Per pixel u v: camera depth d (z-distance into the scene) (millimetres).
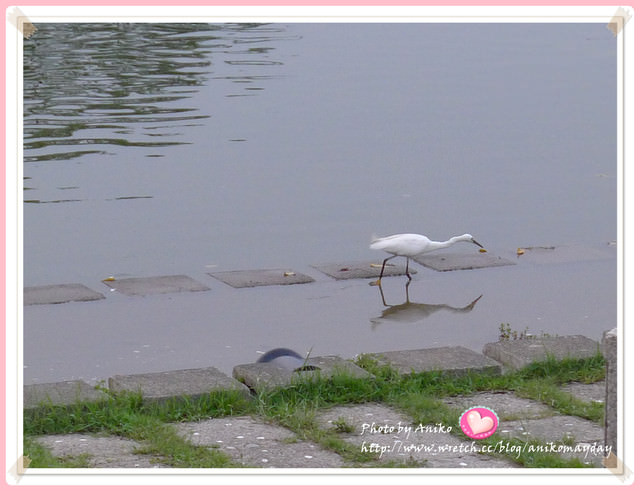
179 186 17250
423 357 9359
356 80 26578
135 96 23859
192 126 21281
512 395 8680
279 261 13750
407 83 26469
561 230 15414
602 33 35344
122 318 11422
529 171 18891
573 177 18578
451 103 24406
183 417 8117
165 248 14172
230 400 8344
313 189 17344
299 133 21125
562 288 12812
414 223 15625
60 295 12180
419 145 20500
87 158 18672
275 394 8492
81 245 14219
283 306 11969
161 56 29125
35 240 14406
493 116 23219
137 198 16516
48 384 8562
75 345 10508
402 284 12945
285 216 15820
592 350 9539
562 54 31297
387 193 17219
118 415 7961
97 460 7180
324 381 8672
